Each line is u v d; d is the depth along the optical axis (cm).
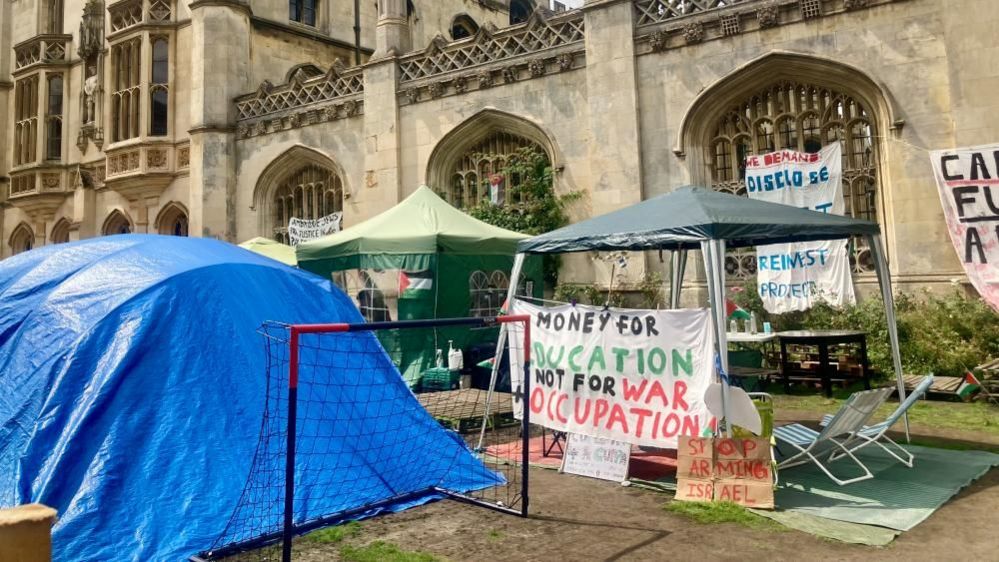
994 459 670
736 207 671
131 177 2102
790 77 1237
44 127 2467
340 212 1777
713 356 585
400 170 1669
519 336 718
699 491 570
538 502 577
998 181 1022
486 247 1153
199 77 1962
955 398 975
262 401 564
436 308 1105
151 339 542
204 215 1912
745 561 437
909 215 1118
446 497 592
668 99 1330
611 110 1369
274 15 2142
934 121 1103
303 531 503
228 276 605
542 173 1482
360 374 648
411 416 661
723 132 1320
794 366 1145
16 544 286
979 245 1031
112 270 602
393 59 1680
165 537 461
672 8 1338
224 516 490
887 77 1140
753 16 1251
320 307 656
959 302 1051
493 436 841
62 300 584
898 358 728
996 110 1042
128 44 2173
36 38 2481
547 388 681
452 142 1611
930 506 538
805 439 645
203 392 540
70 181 2441
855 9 1167
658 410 607
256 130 1931
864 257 1195
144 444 502
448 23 2677
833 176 1154
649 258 1341
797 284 1199
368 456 599
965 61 1068
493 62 1548
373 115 1702
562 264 1431
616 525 514
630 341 630
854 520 510
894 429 812
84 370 525
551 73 1477
